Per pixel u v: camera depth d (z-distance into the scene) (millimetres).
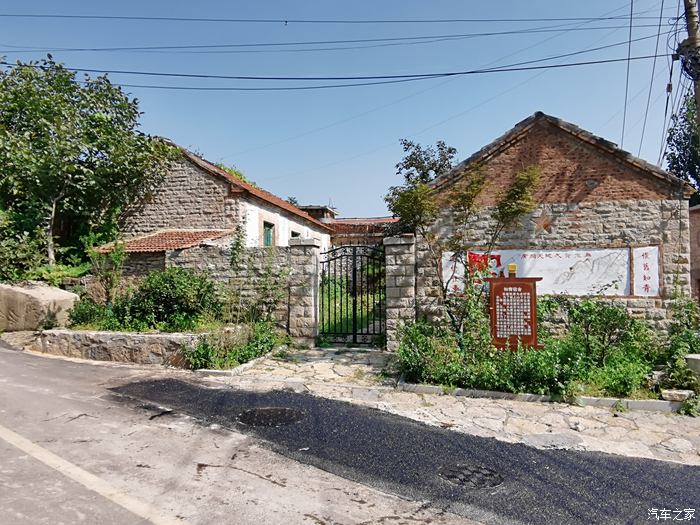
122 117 16562
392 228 17844
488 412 6145
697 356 6852
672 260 9086
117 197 15984
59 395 6402
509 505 3785
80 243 15547
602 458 4770
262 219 17641
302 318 10367
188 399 6434
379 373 8047
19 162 13523
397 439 5164
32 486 3715
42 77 15430
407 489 4012
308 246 10445
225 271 10969
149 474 4066
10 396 6219
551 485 4152
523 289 7633
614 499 3926
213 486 3902
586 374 6941
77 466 4145
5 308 11531
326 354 9664
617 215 9391
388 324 9852
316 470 4324
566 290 9531
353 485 4051
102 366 8430
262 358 9000
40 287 12172
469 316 8125
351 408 6211
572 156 9688
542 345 7535
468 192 8602
